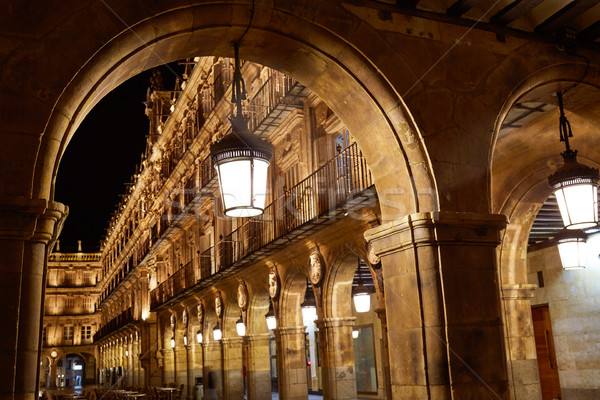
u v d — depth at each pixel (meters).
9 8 3.78
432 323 4.71
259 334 15.95
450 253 4.83
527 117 7.91
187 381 22.91
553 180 5.99
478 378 4.66
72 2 3.92
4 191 3.54
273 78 14.11
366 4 4.90
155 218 30.09
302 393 13.49
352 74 4.91
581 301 11.74
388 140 5.11
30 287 3.58
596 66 5.73
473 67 5.20
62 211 3.76
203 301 20.59
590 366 11.47
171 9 4.21
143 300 31.95
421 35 5.06
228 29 4.54
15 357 3.44
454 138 5.00
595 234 11.19
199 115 21.14
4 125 3.62
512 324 9.41
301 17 4.61
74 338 59.66
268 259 14.52
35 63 3.76
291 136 14.27
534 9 5.64
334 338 11.69
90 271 62.72
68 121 3.89
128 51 4.18
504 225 5.02
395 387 5.00
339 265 11.59
